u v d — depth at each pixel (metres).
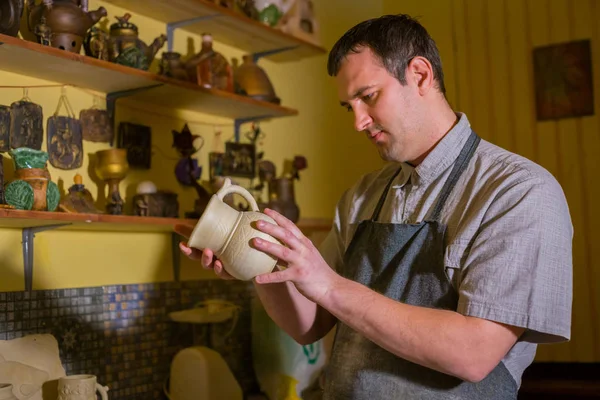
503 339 1.14
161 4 2.17
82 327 2.00
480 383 1.24
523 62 3.22
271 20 2.51
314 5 3.11
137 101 2.22
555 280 1.16
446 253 1.25
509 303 1.13
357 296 1.13
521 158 1.28
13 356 1.78
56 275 1.95
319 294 1.13
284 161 2.88
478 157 1.33
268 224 1.11
